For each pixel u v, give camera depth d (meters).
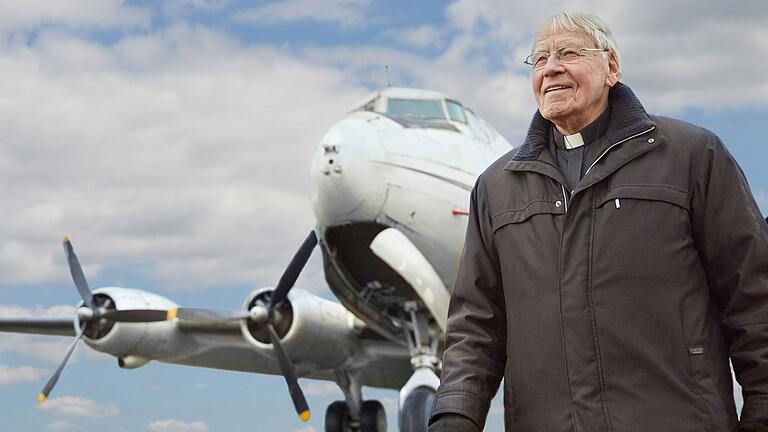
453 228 12.82
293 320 14.86
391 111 13.44
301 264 14.45
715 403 2.74
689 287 2.81
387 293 13.47
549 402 2.85
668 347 2.76
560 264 2.88
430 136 13.09
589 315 2.80
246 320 14.81
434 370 13.58
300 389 14.51
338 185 12.11
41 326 15.32
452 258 13.01
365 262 13.08
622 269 2.79
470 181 13.08
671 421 2.71
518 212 3.01
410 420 12.31
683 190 2.83
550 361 2.85
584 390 2.79
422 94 13.74
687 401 2.73
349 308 13.88
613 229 2.82
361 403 16.77
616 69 3.08
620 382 2.76
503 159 3.19
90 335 15.41
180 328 15.66
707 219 2.84
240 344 15.64
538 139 3.09
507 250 3.01
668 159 2.86
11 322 15.30
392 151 12.50
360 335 15.52
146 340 15.44
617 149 2.89
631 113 2.94
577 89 2.97
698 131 2.92
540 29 3.09
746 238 2.80
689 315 2.79
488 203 3.12
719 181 2.85
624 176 2.86
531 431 2.88
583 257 2.85
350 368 16.36
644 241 2.80
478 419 2.97
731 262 2.82
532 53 3.09
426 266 12.40
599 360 2.78
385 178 12.34
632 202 2.83
